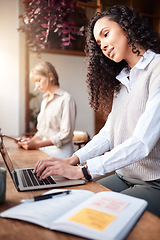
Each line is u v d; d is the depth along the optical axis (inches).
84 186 33.3
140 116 40.6
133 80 44.8
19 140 72.1
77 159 45.1
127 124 44.8
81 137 101.7
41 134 88.7
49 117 85.0
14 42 142.7
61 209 22.9
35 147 69.6
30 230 20.2
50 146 81.4
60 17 68.9
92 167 36.1
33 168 43.1
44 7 69.7
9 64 143.3
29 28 84.0
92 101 59.2
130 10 44.1
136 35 42.2
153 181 40.8
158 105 36.6
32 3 69.9
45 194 27.7
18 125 147.9
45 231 19.9
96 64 55.7
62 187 33.0
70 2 66.7
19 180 35.0
